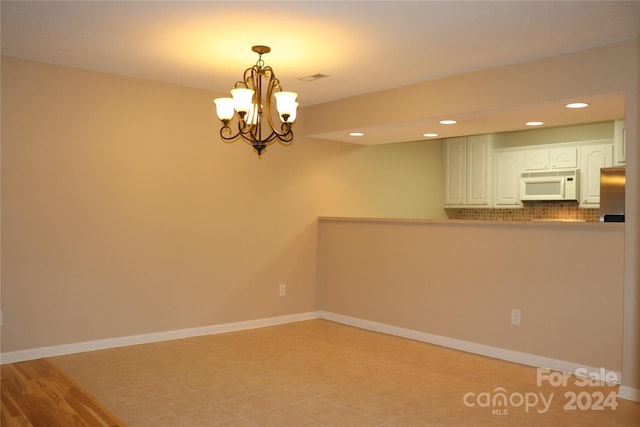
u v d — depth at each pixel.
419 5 2.99
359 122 5.27
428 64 4.16
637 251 3.52
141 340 4.80
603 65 3.67
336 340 5.05
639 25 3.30
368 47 3.74
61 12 3.16
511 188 6.75
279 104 3.35
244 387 3.67
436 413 3.24
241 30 3.42
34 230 4.24
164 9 3.09
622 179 5.31
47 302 4.31
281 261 5.77
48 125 4.29
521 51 3.82
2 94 4.07
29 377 3.82
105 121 4.57
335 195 6.24
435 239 4.97
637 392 3.48
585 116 4.54
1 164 4.09
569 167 6.23
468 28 3.35
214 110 5.23
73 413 3.17
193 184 5.09
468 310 4.70
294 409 3.28
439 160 7.49
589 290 3.96
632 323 3.53
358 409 3.29
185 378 3.85
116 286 4.65
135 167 4.74
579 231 4.02
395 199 6.90
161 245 4.90
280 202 5.74
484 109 4.30
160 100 4.88
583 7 3.01
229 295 5.36
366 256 5.59
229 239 5.35
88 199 4.49
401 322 5.24
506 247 4.45
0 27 3.43
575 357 4.03
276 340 5.02
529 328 4.30
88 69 4.46
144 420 3.08
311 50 3.81
